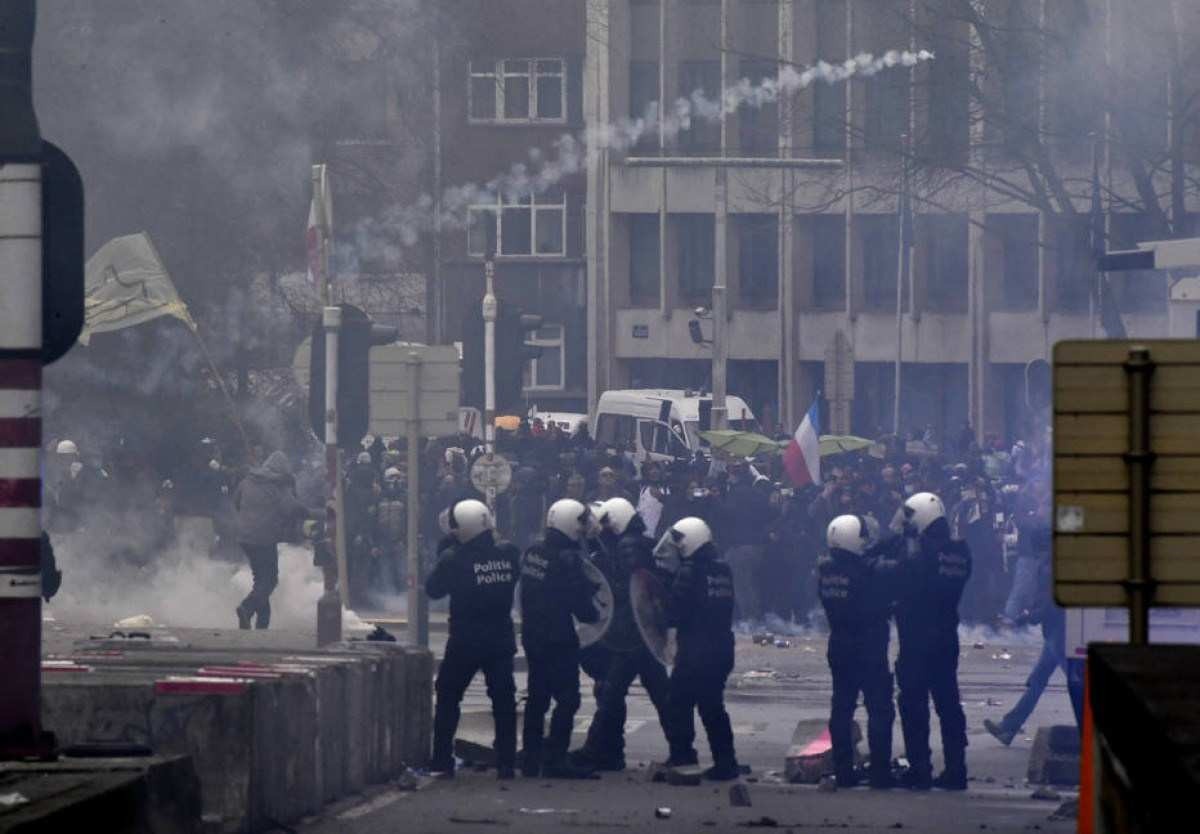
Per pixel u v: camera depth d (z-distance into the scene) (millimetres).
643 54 197500
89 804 21125
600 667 48156
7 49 27109
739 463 87062
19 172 27125
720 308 131375
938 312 188875
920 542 45469
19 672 26641
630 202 196500
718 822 39500
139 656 42156
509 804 41750
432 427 61594
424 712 47656
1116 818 17656
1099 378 21047
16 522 26844
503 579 46281
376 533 91312
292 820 37219
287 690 36844
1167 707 16094
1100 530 21016
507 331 70750
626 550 47969
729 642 46781
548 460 105688
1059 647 51906
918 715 45750
